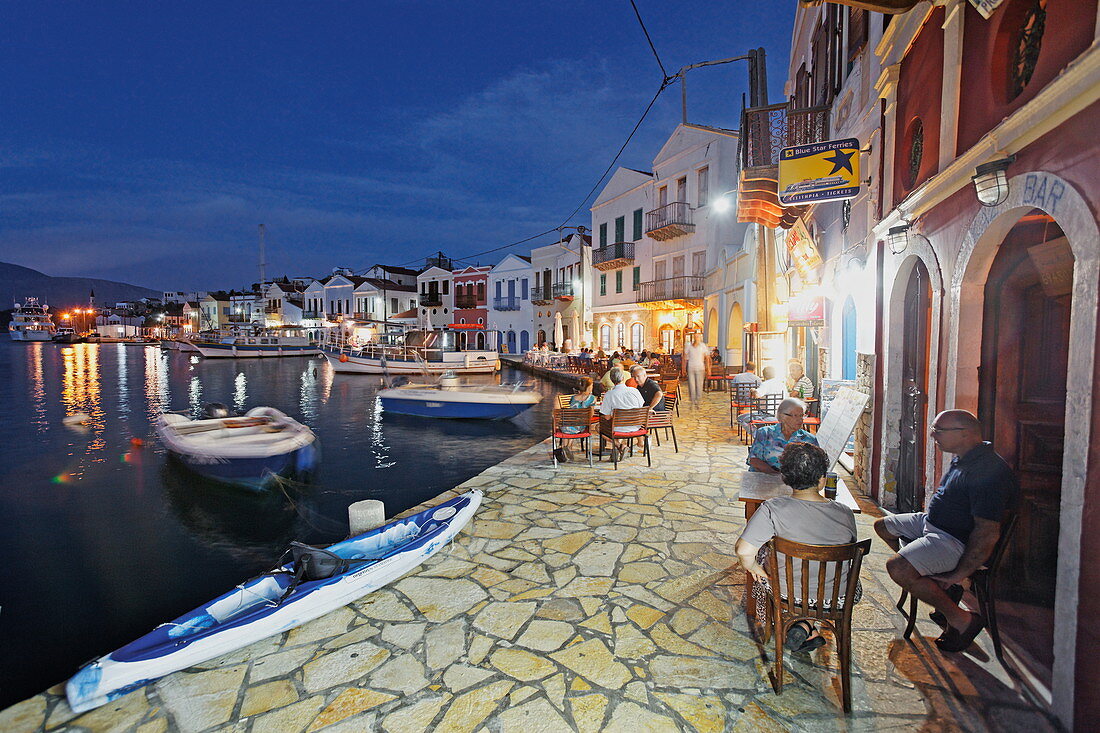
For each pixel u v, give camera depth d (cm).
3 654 464
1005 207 302
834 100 851
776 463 433
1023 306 339
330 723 277
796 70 1316
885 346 551
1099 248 219
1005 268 350
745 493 386
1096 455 222
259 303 7731
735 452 884
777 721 268
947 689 283
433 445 1373
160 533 759
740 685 296
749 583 364
